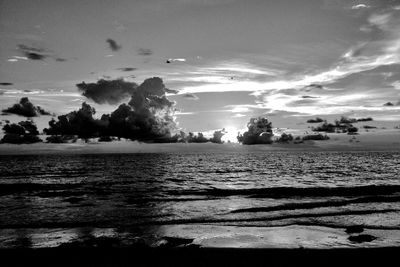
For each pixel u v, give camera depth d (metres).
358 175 68.31
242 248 14.91
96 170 93.88
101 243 15.98
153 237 17.11
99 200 33.72
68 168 104.00
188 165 120.44
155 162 146.62
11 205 30.30
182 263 13.20
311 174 72.69
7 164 131.25
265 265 12.95
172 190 43.38
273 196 36.19
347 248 14.77
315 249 14.66
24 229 19.20
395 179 57.81
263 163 130.38
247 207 27.67
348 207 26.75
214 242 16.05
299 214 23.64
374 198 32.66
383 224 19.67
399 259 13.41
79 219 22.34
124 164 131.25
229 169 95.12
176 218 22.61
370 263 12.99
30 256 14.01
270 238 16.70
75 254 14.21
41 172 85.19
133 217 23.09
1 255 14.09
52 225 20.38
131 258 13.74
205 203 30.78
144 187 47.84
